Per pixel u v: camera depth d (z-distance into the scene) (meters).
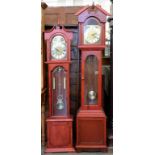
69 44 2.77
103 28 2.75
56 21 3.17
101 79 2.81
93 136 2.80
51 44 2.77
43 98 2.87
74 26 3.11
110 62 3.08
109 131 3.00
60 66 2.80
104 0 3.24
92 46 2.75
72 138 2.81
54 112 2.85
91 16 2.74
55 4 3.27
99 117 2.79
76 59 3.13
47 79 3.07
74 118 3.04
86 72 2.83
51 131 2.78
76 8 3.17
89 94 2.84
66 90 2.83
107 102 3.16
